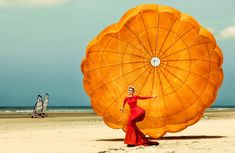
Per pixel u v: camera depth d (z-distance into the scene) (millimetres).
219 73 17969
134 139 14641
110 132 23641
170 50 18234
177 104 18078
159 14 17938
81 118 48000
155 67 18281
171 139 17984
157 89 18219
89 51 18016
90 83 18078
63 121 39531
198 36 17891
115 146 15125
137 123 17969
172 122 18094
